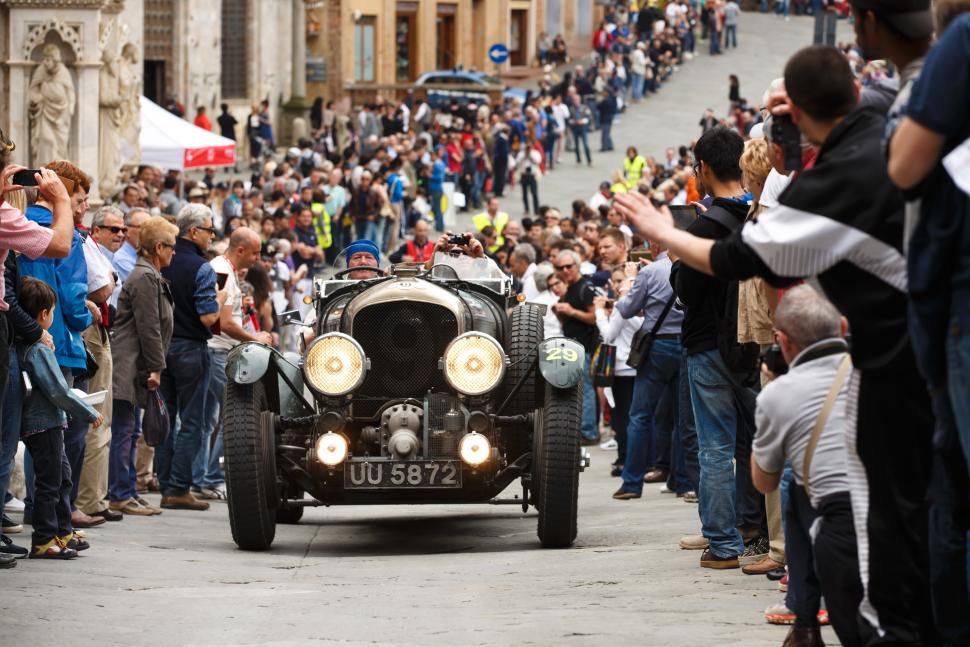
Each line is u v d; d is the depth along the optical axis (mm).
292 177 114625
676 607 24234
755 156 24469
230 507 32156
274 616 24359
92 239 35906
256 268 54406
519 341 34469
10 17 81562
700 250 16453
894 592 16438
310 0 183250
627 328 46188
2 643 21922
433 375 33031
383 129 164250
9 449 28250
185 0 159625
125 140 88938
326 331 34375
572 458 31812
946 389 14570
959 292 14031
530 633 22516
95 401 30719
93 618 23875
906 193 14336
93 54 83562
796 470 18750
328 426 31891
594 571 28375
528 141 139000
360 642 22234
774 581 25938
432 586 27531
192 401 38844
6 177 24906
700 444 27297
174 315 38500
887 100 19109
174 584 27578
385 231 119688
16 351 28266
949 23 14781
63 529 30250
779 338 19172
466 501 32500
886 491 16297
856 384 16359
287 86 179500
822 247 15852
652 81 190500
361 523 39062
